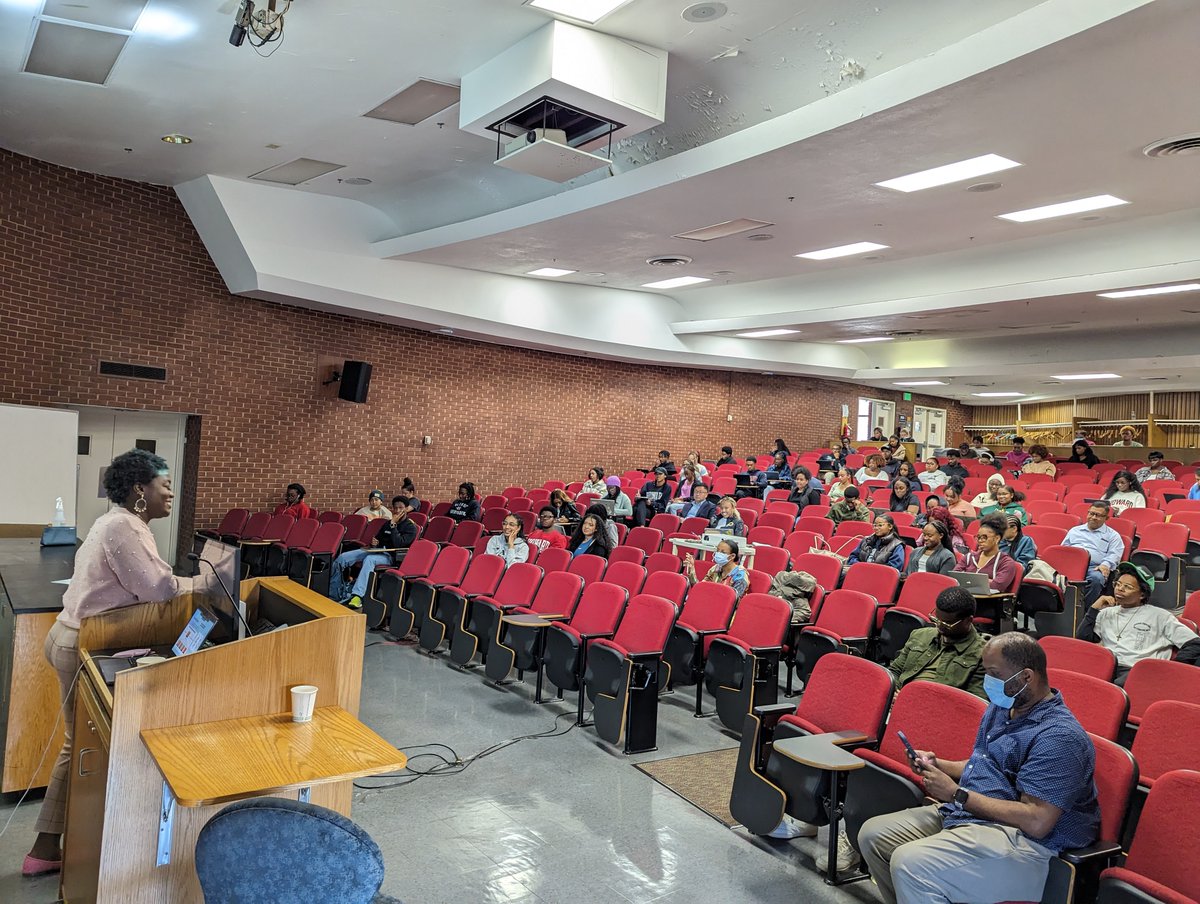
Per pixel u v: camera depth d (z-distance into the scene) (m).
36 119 7.95
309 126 7.95
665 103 6.94
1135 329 14.87
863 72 6.04
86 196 9.85
